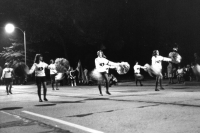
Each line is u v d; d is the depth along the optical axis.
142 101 9.33
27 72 11.09
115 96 11.62
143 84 21.44
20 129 5.71
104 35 36.16
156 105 8.21
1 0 34.84
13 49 42.38
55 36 36.25
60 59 24.30
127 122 6.01
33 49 42.38
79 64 28.89
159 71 13.59
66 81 30.08
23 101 11.38
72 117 6.89
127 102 9.26
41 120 6.64
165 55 38.84
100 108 8.14
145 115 6.70
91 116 6.91
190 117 6.19
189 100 9.02
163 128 5.30
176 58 14.45
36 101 11.16
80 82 29.02
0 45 47.72
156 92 12.68
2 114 7.88
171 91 12.88
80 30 35.03
